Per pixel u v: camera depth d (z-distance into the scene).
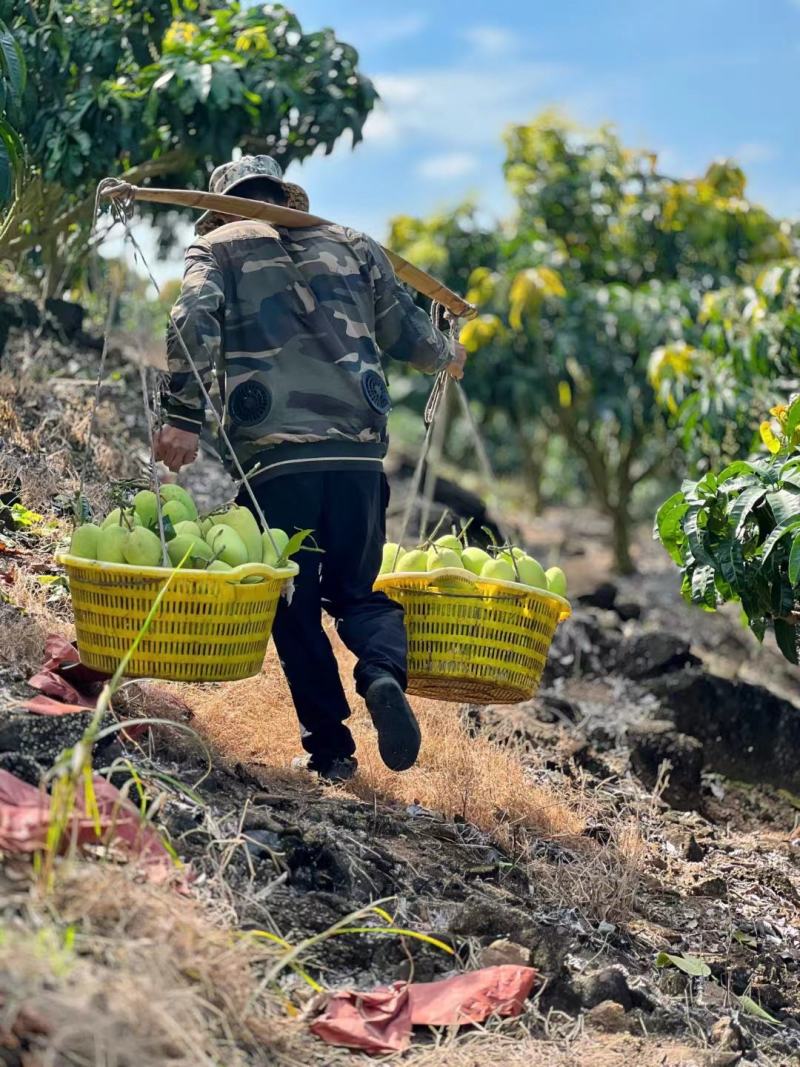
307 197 3.89
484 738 4.62
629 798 4.90
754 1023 3.15
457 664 3.65
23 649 3.53
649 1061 2.66
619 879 3.66
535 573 3.70
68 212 6.53
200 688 4.17
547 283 10.46
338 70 6.80
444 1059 2.51
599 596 7.93
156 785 3.11
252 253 3.54
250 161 3.85
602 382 11.21
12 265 6.93
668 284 11.06
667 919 3.71
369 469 3.56
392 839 3.53
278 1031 2.44
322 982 2.72
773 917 4.00
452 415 14.43
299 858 3.09
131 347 7.22
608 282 11.94
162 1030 2.13
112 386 6.46
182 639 3.10
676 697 5.97
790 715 6.04
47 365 6.36
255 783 3.51
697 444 7.45
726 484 3.91
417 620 3.68
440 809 3.90
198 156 6.57
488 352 12.27
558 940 2.99
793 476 3.80
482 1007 2.71
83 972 2.13
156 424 3.53
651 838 4.52
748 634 9.12
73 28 6.29
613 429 11.69
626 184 11.81
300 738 3.92
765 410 6.99
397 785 3.99
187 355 3.19
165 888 2.57
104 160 6.18
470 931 3.01
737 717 5.98
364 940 2.85
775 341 6.93
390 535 7.74
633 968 3.25
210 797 3.20
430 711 4.70
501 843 3.78
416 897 3.16
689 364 7.57
